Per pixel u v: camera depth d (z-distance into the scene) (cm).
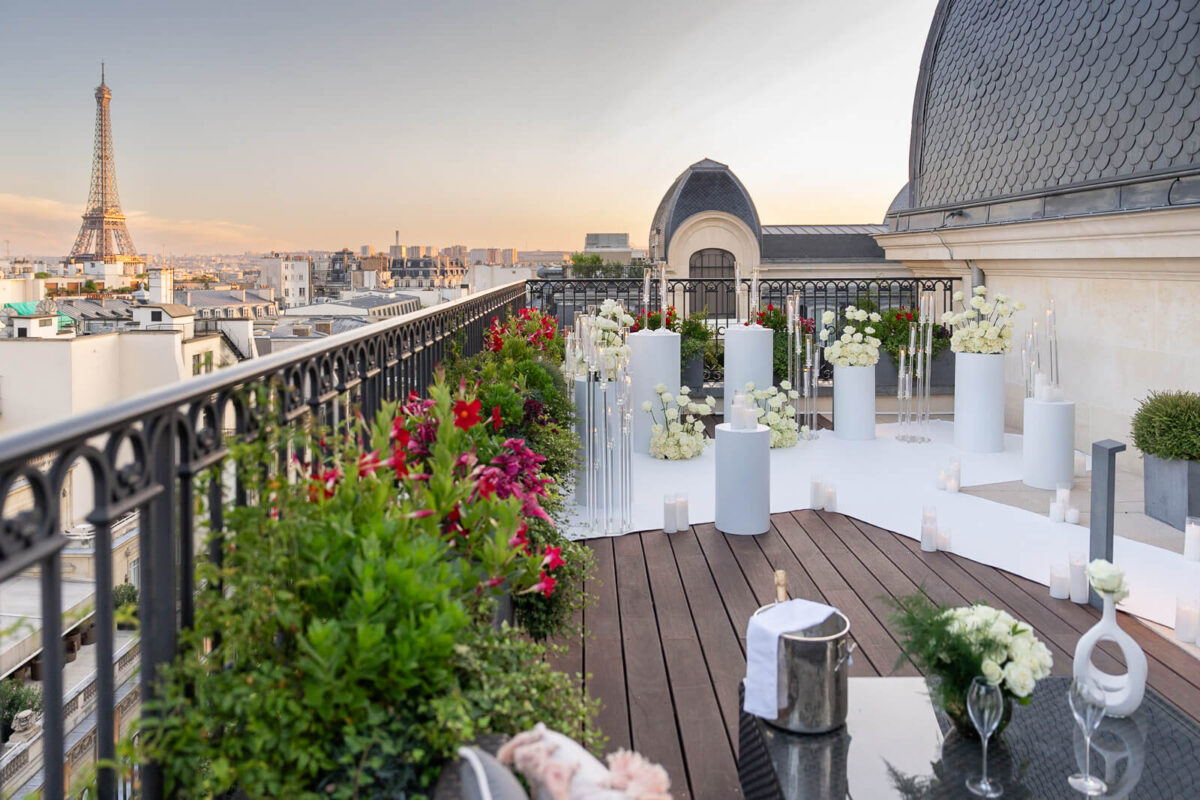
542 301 1198
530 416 444
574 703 198
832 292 1577
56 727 119
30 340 2545
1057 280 865
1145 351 729
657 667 335
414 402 323
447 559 218
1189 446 539
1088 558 413
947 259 1041
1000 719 207
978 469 714
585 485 571
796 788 194
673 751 273
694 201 1908
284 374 203
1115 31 795
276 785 144
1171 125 714
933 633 215
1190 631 363
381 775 150
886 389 1027
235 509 167
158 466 149
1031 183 939
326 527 181
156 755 141
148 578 146
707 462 745
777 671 221
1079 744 214
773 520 557
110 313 4078
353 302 5200
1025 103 955
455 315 538
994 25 1038
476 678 177
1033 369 767
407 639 162
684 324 1001
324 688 151
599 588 427
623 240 4250
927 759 208
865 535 522
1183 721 226
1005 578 446
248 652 158
